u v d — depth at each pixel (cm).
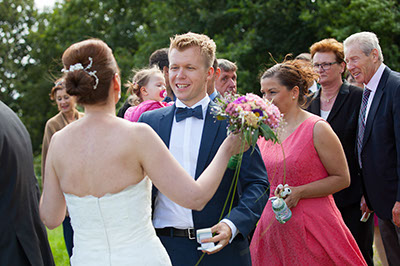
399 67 1388
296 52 1597
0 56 2742
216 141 279
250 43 1559
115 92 235
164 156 223
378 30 1395
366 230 438
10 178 256
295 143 354
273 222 354
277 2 1596
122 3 2344
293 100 360
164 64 432
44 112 2634
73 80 223
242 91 1489
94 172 221
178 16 1898
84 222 225
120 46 2253
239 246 278
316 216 344
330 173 354
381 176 395
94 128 225
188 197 221
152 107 357
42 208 239
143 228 228
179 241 275
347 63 415
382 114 394
